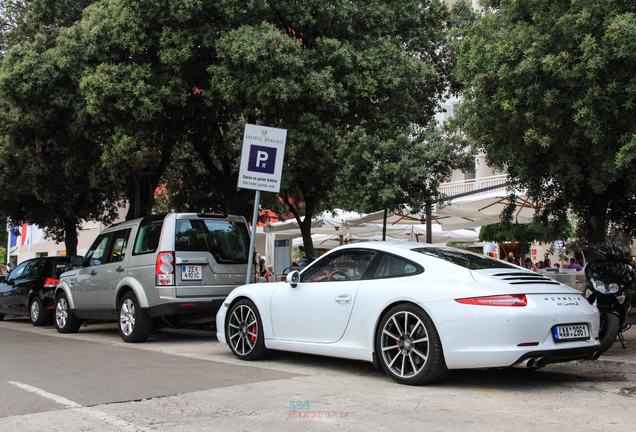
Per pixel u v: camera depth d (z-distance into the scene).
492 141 8.16
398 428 4.03
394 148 10.09
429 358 5.26
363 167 10.27
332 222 15.61
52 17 13.96
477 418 4.30
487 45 7.63
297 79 11.05
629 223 10.64
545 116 7.24
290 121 11.53
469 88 8.49
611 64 6.81
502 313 4.98
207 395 5.12
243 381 5.77
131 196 16.27
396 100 11.73
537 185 8.58
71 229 18.66
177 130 12.62
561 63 7.03
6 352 8.24
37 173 13.65
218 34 11.43
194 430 4.02
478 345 5.02
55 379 5.96
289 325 6.67
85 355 7.80
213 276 9.09
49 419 4.32
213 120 12.87
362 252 6.36
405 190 10.02
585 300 5.64
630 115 6.83
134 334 9.08
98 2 12.96
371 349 5.77
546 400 4.93
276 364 6.88
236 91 10.91
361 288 6.00
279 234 22.70
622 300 6.87
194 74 11.93
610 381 5.82
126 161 11.94
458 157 9.88
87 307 10.47
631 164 7.38
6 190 15.03
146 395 5.14
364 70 11.57
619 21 6.41
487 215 14.61
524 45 7.46
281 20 11.98
